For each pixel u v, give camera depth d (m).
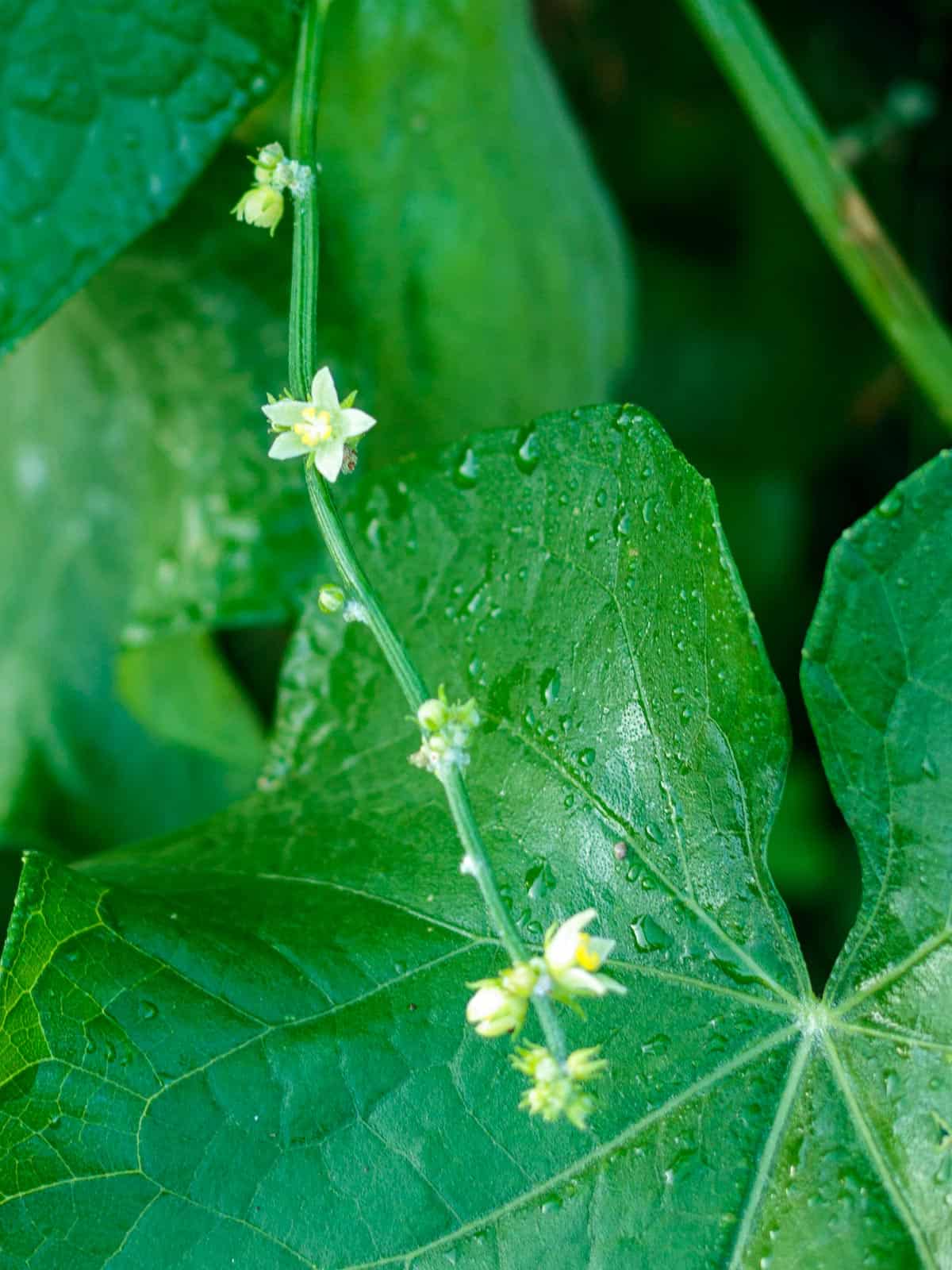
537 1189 0.41
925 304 0.48
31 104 0.42
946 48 0.59
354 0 0.47
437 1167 0.41
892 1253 0.41
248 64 0.43
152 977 0.41
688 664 0.41
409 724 0.43
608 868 0.42
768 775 0.41
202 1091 0.41
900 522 0.41
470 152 0.49
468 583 0.43
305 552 0.49
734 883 0.42
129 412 0.50
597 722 0.42
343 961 0.42
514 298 0.50
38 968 0.41
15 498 0.52
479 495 0.43
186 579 0.50
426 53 0.48
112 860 0.44
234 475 0.49
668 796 0.42
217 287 0.48
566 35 0.63
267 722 0.55
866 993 0.41
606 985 0.38
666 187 0.65
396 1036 0.42
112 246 0.42
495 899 0.39
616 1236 0.41
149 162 0.43
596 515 0.42
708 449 0.64
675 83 0.64
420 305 0.49
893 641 0.41
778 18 0.62
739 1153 0.41
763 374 0.64
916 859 0.41
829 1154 0.41
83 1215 0.40
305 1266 0.41
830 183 0.48
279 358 0.49
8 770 0.52
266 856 0.43
